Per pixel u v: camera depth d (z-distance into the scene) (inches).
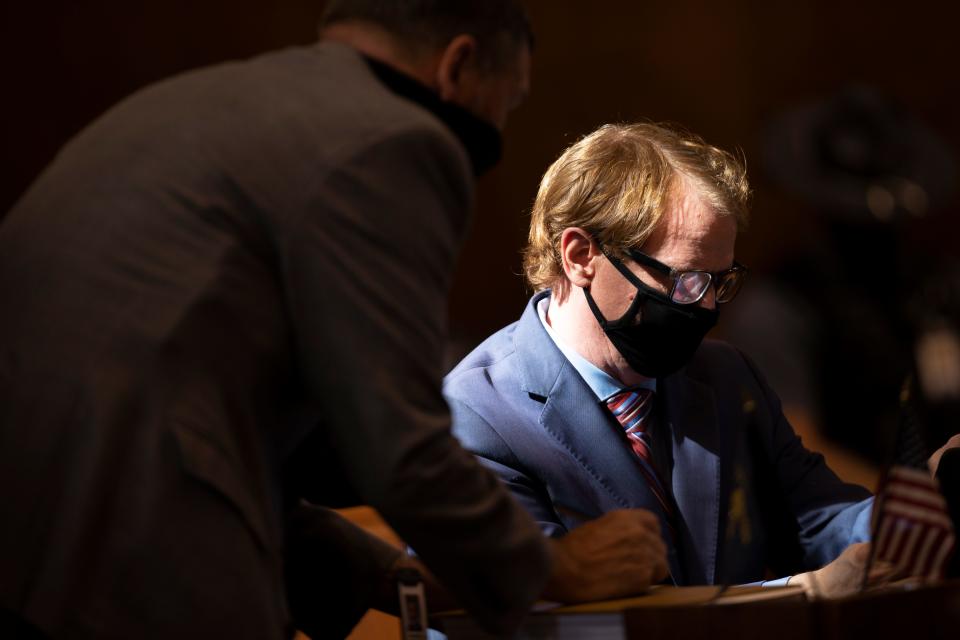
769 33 681.0
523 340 199.2
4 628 127.7
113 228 133.3
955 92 690.8
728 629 130.0
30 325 131.3
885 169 499.5
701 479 196.1
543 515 189.2
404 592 157.2
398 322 132.1
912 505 146.3
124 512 125.3
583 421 192.4
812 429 382.3
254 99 140.1
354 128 135.5
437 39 146.2
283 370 136.0
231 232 132.6
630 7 662.5
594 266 186.9
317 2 591.5
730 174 188.4
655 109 665.6
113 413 126.3
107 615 123.5
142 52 559.8
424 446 130.6
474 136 151.3
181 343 128.8
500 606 136.8
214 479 127.0
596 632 137.2
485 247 639.8
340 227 131.6
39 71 543.5
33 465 126.7
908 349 422.9
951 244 663.8
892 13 693.3
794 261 440.5
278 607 135.7
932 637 131.0
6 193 538.3
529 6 651.5
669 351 184.1
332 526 175.9
